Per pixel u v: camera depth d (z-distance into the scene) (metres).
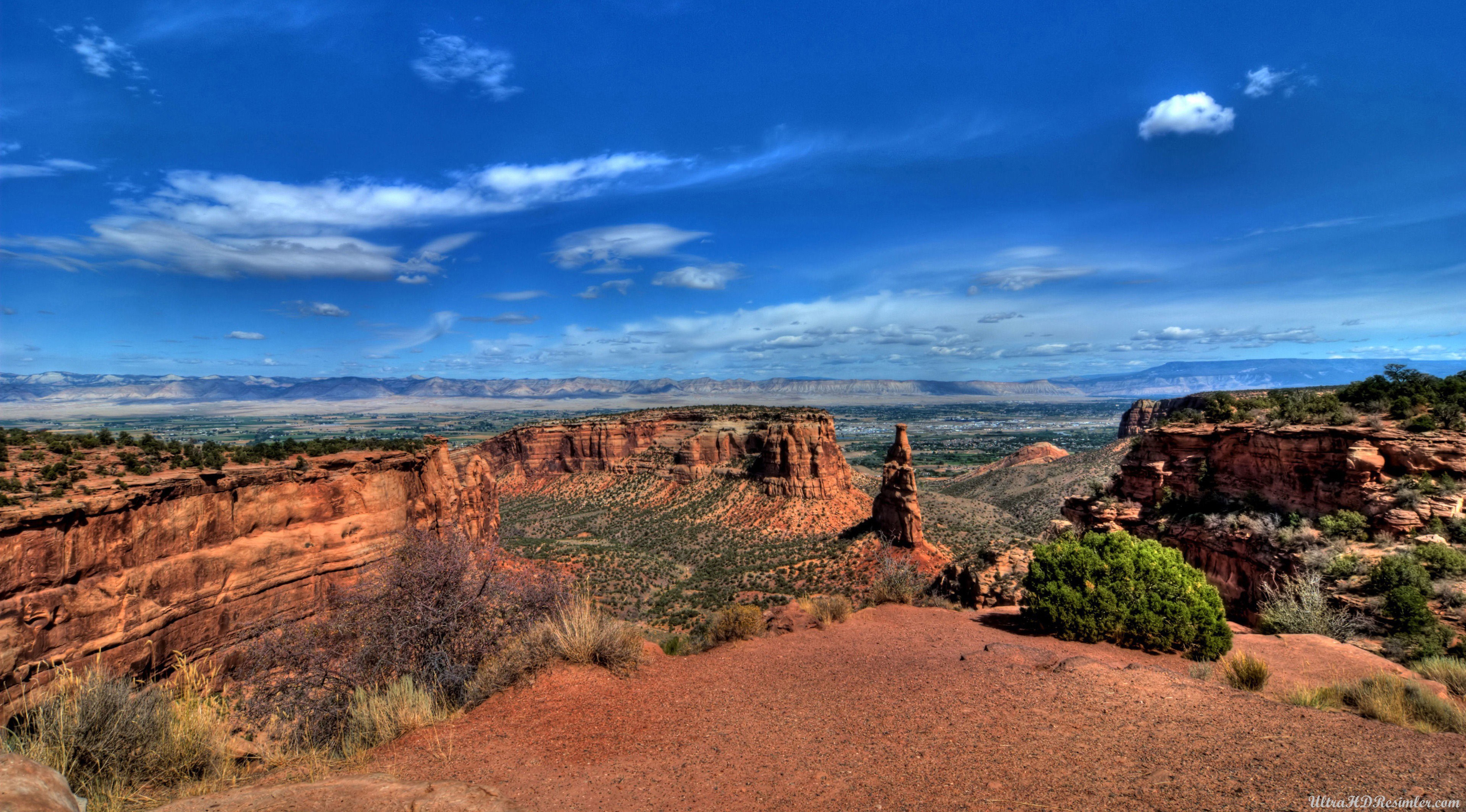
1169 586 15.12
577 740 8.46
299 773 7.97
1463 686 11.76
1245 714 8.59
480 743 8.43
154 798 7.64
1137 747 7.58
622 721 9.17
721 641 15.77
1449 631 16.72
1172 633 14.59
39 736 8.16
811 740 8.41
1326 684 11.80
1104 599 15.31
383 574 12.73
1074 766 7.11
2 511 15.76
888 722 9.00
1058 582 16.41
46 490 17.61
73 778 7.81
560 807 6.51
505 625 12.71
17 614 15.74
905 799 6.52
